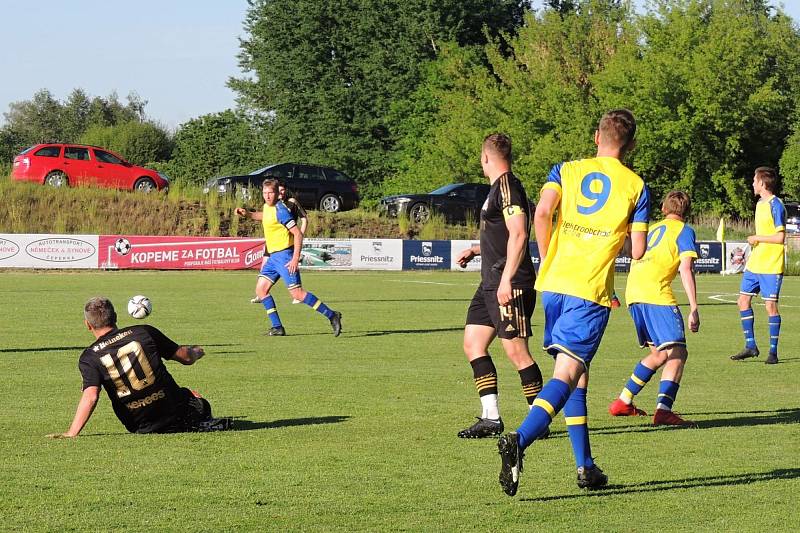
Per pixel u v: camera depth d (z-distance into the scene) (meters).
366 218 87.44
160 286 55.19
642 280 18.28
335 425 16.89
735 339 32.94
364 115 144.12
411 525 11.04
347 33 148.00
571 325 12.36
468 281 63.34
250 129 158.62
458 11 146.25
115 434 15.95
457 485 12.87
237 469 13.63
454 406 18.89
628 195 12.62
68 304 42.47
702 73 108.25
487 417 16.05
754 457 14.77
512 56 138.25
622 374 24.30
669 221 18.59
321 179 88.69
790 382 23.27
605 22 130.75
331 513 11.49
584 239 12.59
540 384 16.30
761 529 11.04
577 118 114.81
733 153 112.12
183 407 16.14
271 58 150.88
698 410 19.17
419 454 14.68
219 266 72.19
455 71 136.12
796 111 121.25
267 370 23.88
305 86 147.75
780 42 127.19
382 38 147.75
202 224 82.00
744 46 109.38
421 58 144.75
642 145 110.12
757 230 28.00
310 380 22.28
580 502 12.11
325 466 13.85
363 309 42.03
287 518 11.27
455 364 25.19
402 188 130.50
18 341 29.34
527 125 121.94
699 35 112.19
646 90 109.69
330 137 142.50
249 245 73.00
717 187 112.00
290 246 31.45
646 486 12.94
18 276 63.06
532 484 13.02
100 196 82.06
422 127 137.50
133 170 85.88
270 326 34.84
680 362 17.75
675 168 114.31
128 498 12.07
